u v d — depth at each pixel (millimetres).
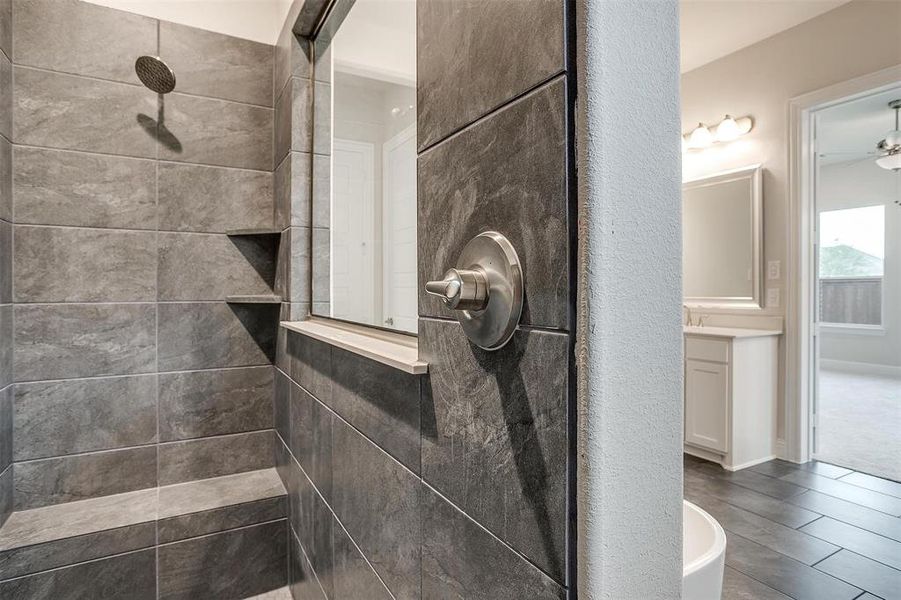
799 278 2809
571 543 450
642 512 460
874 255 5645
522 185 513
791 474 2615
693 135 3273
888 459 2838
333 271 1693
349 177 1532
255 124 2068
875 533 1981
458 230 645
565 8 457
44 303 1717
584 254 437
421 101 751
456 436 658
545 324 480
